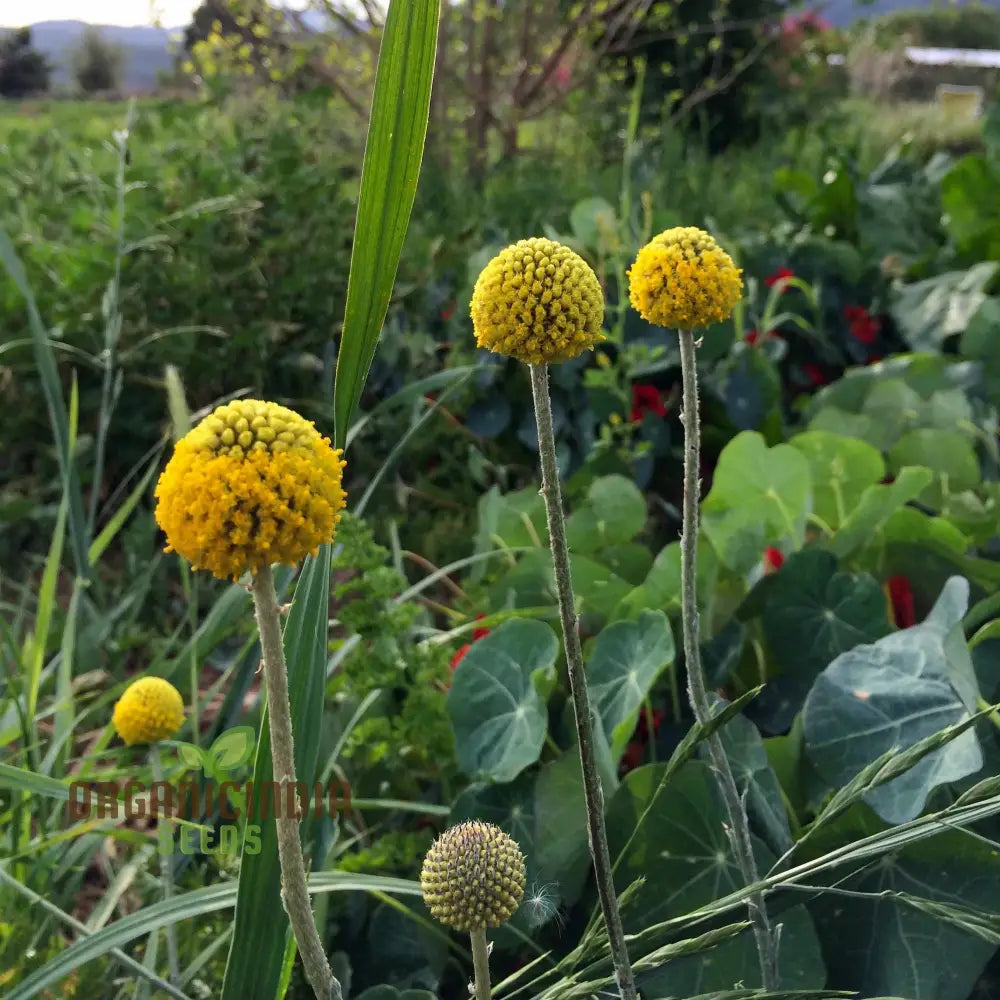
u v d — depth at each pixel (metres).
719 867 0.38
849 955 0.37
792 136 1.67
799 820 0.40
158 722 0.37
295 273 0.95
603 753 0.40
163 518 0.17
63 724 0.52
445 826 0.50
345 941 0.45
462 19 1.48
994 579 0.50
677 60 1.87
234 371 0.95
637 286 0.26
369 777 0.52
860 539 0.51
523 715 0.44
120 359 0.89
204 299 0.94
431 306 0.97
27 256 0.97
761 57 1.91
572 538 0.57
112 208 1.00
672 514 0.77
